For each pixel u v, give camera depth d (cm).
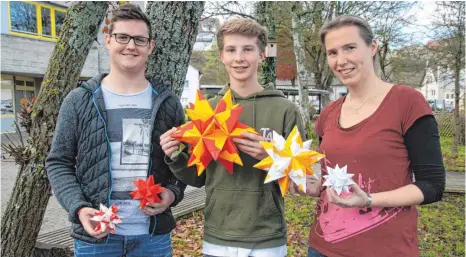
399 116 172
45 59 1642
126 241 203
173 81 273
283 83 2555
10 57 1488
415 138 168
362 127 177
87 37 300
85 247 202
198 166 184
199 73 2912
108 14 315
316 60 1792
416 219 181
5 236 314
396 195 164
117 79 208
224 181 204
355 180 175
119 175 202
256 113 208
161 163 210
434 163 166
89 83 207
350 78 181
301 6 1173
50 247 371
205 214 212
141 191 189
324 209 192
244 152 196
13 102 1620
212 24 1023
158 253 212
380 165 171
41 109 303
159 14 265
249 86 212
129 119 204
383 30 1412
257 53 207
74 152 204
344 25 180
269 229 202
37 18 1596
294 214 565
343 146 180
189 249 429
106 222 175
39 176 309
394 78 1747
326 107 208
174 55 270
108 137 200
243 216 200
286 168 170
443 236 481
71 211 187
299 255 412
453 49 979
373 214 175
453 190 729
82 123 200
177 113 217
